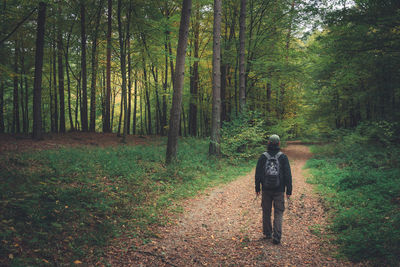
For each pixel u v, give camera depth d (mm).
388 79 12273
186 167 9383
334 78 15031
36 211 3941
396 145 12008
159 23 14383
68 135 15320
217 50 12523
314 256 3611
